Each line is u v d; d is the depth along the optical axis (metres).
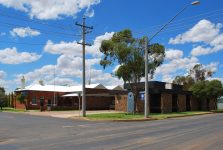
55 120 32.28
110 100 65.44
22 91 63.34
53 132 21.23
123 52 43.62
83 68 37.03
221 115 44.88
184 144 15.01
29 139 17.53
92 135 19.14
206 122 30.30
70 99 66.56
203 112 52.06
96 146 14.40
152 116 39.06
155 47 44.69
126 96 52.78
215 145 14.74
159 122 31.00
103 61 45.16
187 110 59.00
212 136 18.41
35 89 63.50
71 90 66.25
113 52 44.38
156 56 45.00
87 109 61.09
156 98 50.59
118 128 24.03
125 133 20.14
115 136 18.44
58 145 14.88
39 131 21.92
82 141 16.23
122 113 45.28
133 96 46.19
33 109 60.81
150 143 15.31
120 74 44.84
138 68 44.28
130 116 38.06
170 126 25.75
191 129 22.95
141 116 38.31
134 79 45.50
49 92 64.19
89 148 13.82
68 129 23.33
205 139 16.97
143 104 48.88
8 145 15.24
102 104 63.84
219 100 83.31
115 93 55.16
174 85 53.91
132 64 44.19
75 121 31.41
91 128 24.11
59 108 56.03
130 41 45.22
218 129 22.95
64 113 45.19
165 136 18.38
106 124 28.17
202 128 23.77
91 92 62.75
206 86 58.25
